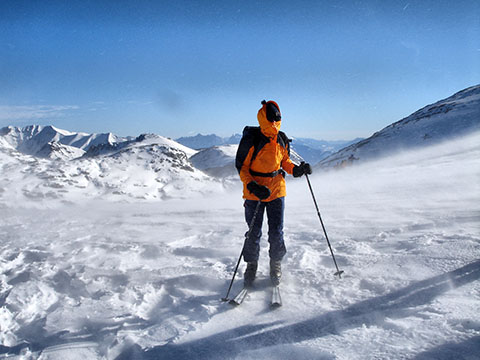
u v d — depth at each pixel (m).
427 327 1.80
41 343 2.10
